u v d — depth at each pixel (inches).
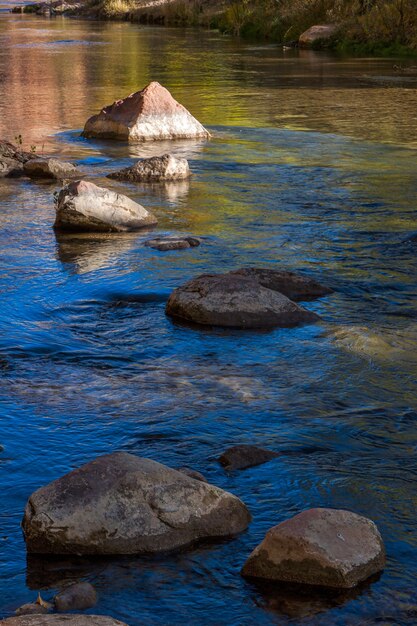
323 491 215.2
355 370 294.2
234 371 293.3
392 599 174.7
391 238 465.7
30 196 562.6
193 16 2437.3
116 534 191.0
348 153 716.0
